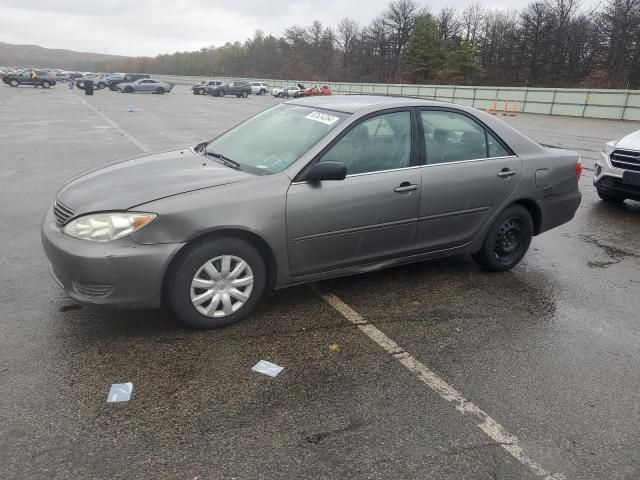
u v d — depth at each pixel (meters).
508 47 69.69
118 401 2.74
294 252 3.64
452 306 4.14
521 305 4.22
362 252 3.97
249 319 3.72
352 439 2.55
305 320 3.76
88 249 3.10
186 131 15.96
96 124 16.98
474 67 70.31
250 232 3.41
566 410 2.88
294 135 3.99
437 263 5.11
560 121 29.30
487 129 4.59
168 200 3.23
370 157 3.91
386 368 3.20
